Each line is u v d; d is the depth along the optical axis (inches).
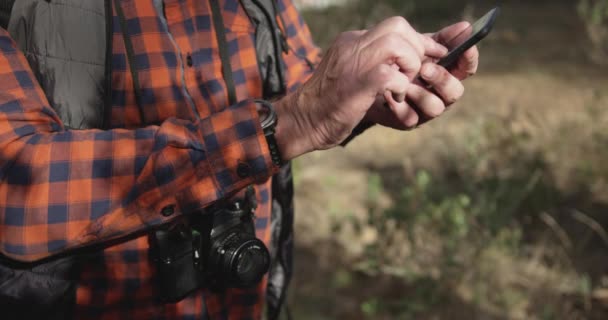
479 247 131.6
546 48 295.4
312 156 192.9
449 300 124.5
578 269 134.3
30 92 40.1
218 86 48.6
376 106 49.0
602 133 189.3
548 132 192.5
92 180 38.3
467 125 204.5
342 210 159.6
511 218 148.3
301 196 167.8
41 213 37.6
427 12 354.9
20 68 40.4
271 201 55.9
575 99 227.3
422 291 123.9
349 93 35.2
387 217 138.6
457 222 133.7
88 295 46.3
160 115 46.8
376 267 132.8
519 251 137.8
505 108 219.8
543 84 246.1
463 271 127.8
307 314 121.6
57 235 38.0
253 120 38.5
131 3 46.6
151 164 38.5
